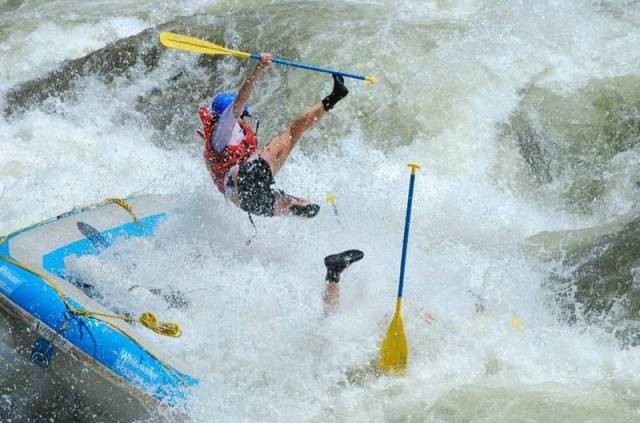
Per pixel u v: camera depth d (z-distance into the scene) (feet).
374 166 105.29
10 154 114.83
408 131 108.37
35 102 128.98
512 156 104.83
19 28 148.87
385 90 112.68
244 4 153.17
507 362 70.79
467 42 118.42
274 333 71.92
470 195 100.17
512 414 63.87
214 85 122.42
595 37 117.60
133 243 78.54
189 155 116.06
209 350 69.67
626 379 67.82
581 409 63.82
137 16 153.28
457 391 67.15
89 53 140.87
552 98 106.83
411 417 65.10
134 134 120.78
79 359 63.72
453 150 106.01
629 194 96.43
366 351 71.05
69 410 66.23
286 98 115.24
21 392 66.69
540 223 96.07
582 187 99.66
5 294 65.57
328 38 121.49
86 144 118.11
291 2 141.08
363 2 139.13
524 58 114.21
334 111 111.34
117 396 63.98
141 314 68.69
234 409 65.00
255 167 80.07
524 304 78.64
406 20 128.06
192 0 156.76
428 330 73.51
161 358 65.62
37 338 64.59
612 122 103.09
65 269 72.33
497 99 109.40
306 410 66.18
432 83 112.06
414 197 98.94
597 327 75.97
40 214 100.94
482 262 85.46
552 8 124.26
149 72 126.72
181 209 83.66
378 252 82.94
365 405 66.85
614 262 82.28
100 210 81.66
